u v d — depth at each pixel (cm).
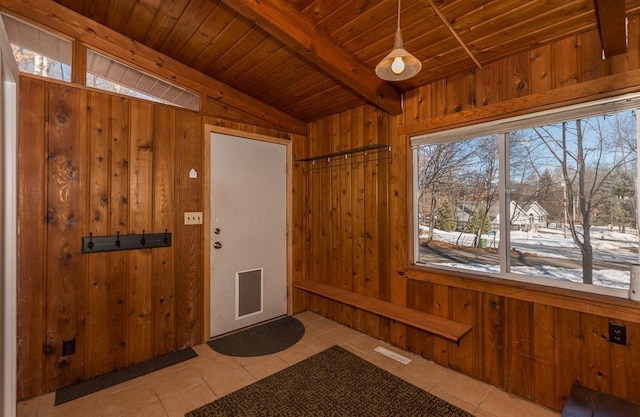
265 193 341
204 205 292
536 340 206
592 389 170
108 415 193
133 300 251
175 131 274
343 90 295
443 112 251
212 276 299
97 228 234
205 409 199
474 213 244
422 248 279
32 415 192
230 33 233
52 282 217
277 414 194
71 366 224
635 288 171
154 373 239
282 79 290
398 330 281
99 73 239
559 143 203
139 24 233
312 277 370
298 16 195
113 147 241
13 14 205
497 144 230
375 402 205
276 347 282
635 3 162
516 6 173
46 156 214
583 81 186
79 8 222
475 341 233
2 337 183
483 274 238
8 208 188
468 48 210
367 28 206
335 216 342
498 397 211
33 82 210
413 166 280
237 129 314
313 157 363
